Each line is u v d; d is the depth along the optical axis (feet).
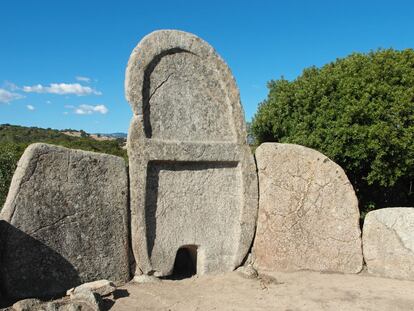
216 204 19.70
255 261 20.04
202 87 19.62
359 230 20.44
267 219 20.11
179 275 19.86
